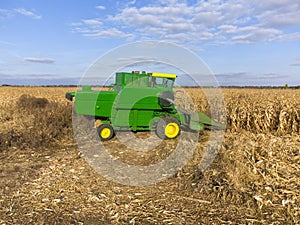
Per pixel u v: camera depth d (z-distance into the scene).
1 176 5.09
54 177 5.06
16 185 4.68
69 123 9.22
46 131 8.16
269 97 12.53
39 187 4.61
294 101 10.60
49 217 3.67
